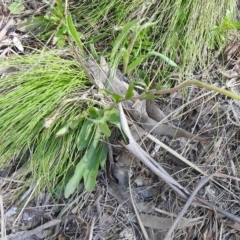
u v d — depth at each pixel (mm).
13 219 446
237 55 500
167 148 452
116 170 455
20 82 464
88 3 516
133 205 438
